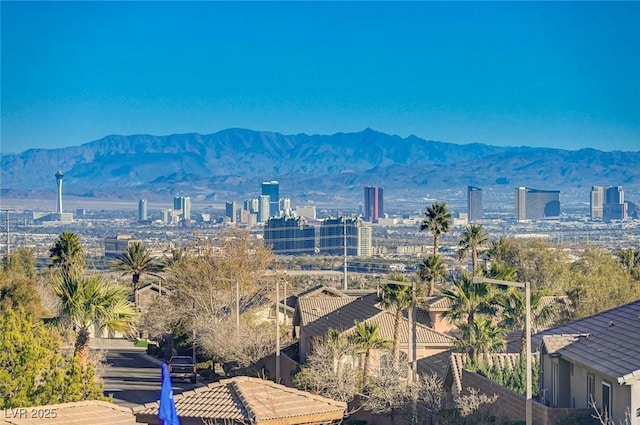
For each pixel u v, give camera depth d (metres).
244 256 97.81
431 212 106.25
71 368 46.12
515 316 61.34
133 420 36.59
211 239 101.75
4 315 48.84
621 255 114.38
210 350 76.25
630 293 79.81
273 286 97.69
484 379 46.72
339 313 73.81
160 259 124.25
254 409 36.44
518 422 41.69
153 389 70.62
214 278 93.94
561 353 43.16
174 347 92.56
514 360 54.50
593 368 39.66
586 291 77.94
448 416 44.72
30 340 45.19
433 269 83.25
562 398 43.69
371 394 51.91
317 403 38.03
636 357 38.88
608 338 42.81
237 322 74.38
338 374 55.78
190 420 36.75
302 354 73.12
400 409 48.81
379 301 61.16
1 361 44.25
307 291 104.31
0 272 87.94
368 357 57.91
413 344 50.28
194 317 89.38
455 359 53.72
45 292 92.31
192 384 74.50
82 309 56.56
